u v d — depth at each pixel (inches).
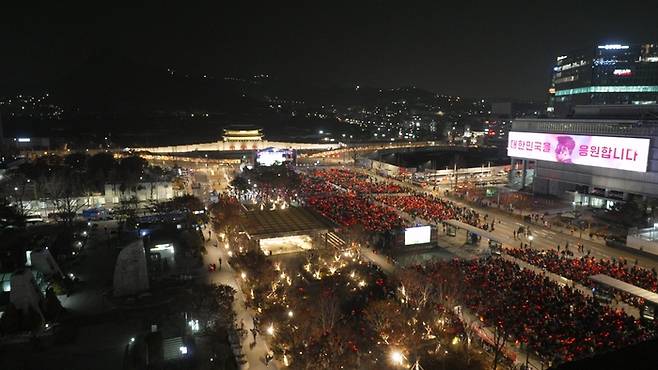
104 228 4274.1
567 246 3533.5
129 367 2064.5
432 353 2062.0
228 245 3666.3
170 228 4079.7
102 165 6619.1
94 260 3469.5
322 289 2765.7
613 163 4736.7
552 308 2279.8
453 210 4724.4
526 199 5359.3
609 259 3373.5
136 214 4630.9
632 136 4581.7
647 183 4539.9
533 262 3102.9
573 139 5113.2
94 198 5295.3
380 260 3346.5
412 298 2437.3
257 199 5447.8
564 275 2864.2
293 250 3690.9
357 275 2972.4
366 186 6151.6
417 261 3314.5
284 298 2576.3
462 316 2347.4
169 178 6048.2
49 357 2170.3
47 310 2527.1
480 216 4692.4
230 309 2395.4
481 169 7219.5
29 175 5600.4
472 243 3762.3
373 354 2089.1
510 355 2011.6
